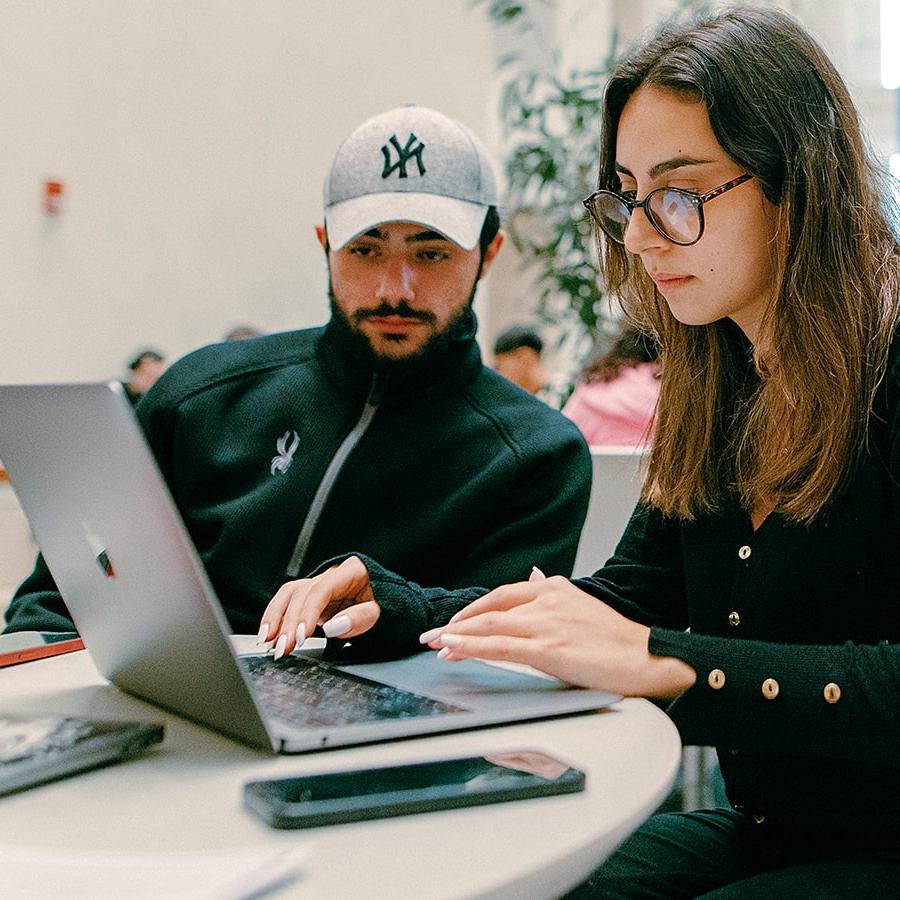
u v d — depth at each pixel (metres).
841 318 1.05
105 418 0.73
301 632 1.05
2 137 3.30
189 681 0.82
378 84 4.29
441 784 0.68
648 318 1.28
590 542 1.97
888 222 1.12
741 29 1.06
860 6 4.75
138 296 3.64
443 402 1.69
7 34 3.29
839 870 0.97
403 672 1.03
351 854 0.59
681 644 0.92
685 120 1.04
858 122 1.10
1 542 2.84
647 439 1.34
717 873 1.12
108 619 0.90
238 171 3.88
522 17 4.81
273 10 3.94
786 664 0.88
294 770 0.75
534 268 4.84
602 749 0.80
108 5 3.51
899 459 0.99
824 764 1.04
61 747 0.74
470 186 1.67
